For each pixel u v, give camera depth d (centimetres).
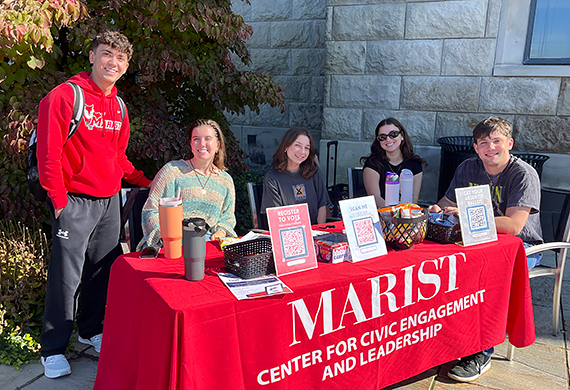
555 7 486
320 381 201
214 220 265
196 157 261
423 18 536
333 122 606
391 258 223
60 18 305
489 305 251
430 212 272
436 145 562
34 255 328
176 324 162
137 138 395
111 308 216
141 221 279
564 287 389
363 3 559
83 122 241
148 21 374
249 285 186
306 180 327
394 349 221
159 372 171
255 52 726
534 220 305
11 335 283
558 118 506
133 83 451
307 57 693
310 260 207
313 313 191
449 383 260
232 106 494
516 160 295
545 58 502
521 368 276
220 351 173
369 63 572
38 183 242
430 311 228
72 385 252
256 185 336
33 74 348
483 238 249
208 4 395
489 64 520
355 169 393
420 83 554
